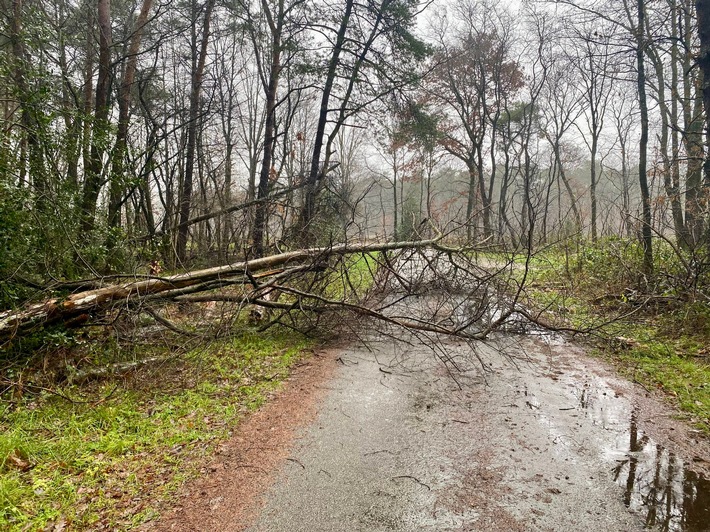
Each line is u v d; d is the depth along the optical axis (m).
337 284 9.22
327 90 13.98
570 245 13.35
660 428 4.25
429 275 9.39
